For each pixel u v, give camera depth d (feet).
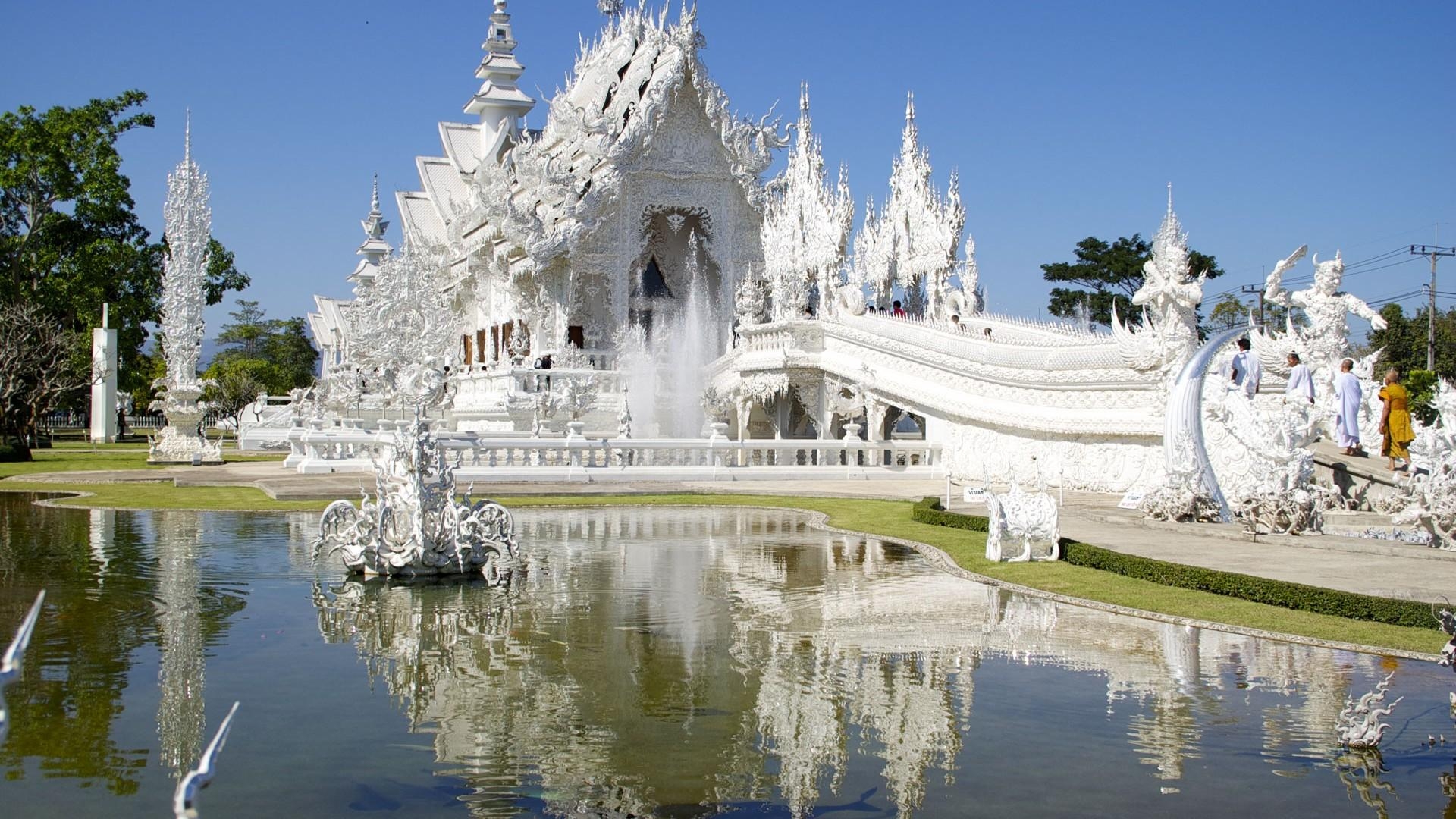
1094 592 41.57
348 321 212.64
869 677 30.25
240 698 28.09
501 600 41.04
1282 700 27.89
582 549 55.11
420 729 25.84
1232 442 65.46
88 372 191.52
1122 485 82.28
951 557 51.34
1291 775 22.93
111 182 183.73
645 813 20.94
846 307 125.39
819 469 99.09
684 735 25.46
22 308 166.91
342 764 23.45
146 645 33.60
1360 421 72.08
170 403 127.13
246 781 22.40
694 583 44.93
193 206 129.08
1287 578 40.73
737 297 142.61
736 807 21.31
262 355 433.89
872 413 108.99
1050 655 32.53
